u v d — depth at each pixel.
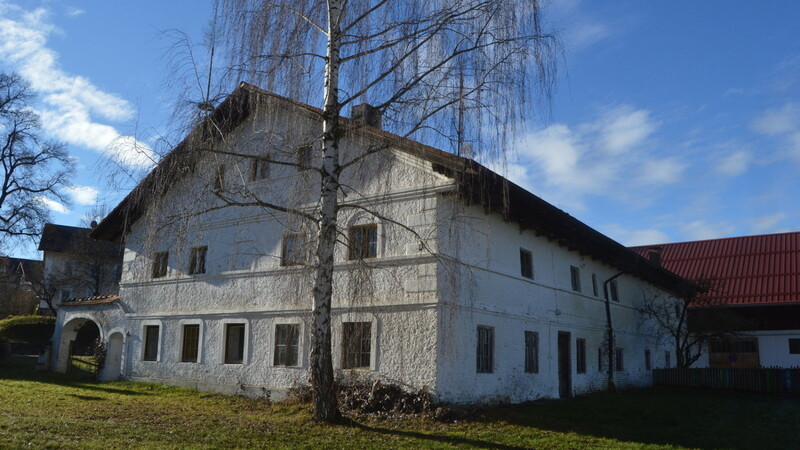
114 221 22.00
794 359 31.53
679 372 26.67
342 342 15.59
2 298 48.56
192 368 19.06
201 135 11.59
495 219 16.66
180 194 11.91
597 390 21.25
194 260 19.97
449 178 14.44
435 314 14.13
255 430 11.38
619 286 24.94
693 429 14.24
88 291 48.78
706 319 30.83
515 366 16.56
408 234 15.04
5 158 35.56
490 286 15.97
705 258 38.91
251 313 17.91
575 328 20.23
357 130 12.02
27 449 8.67
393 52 11.34
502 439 11.65
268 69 11.14
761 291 33.72
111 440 9.77
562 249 20.27
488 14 10.91
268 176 18.27
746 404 20.05
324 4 11.80
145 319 21.03
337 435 11.09
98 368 22.02
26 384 19.12
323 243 12.01
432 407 13.61
